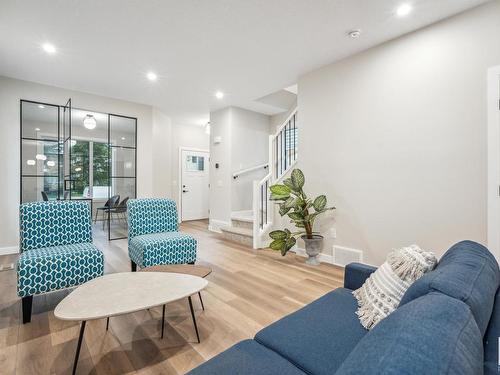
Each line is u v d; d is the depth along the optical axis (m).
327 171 3.58
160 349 1.76
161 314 2.21
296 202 3.38
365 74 3.18
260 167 5.95
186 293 1.65
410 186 2.84
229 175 5.54
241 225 5.20
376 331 0.62
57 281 2.18
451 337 0.54
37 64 3.57
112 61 3.49
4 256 3.83
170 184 6.33
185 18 2.59
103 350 1.74
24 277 2.04
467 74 2.47
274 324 1.33
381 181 3.06
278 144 4.62
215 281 2.93
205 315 2.20
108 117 5.00
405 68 2.85
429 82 2.69
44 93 4.30
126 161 5.21
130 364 1.61
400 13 2.50
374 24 2.67
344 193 3.40
